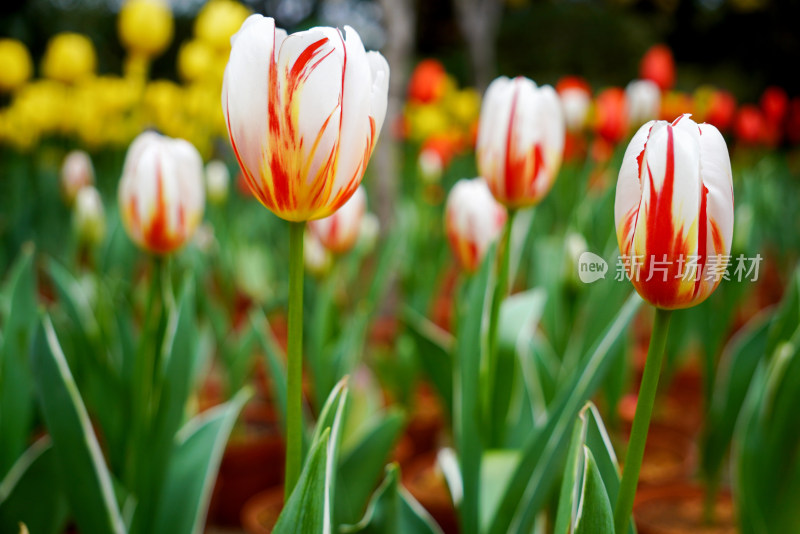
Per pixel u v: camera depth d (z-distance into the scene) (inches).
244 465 42.9
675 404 56.0
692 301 21.8
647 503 40.2
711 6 246.7
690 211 21.4
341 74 22.2
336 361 36.5
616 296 34.6
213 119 76.7
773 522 30.4
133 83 70.9
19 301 30.9
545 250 43.5
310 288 41.9
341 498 30.5
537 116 28.1
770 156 115.8
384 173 55.8
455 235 35.6
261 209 78.5
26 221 76.1
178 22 202.8
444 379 37.3
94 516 27.3
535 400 35.3
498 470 30.4
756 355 35.9
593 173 60.8
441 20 261.3
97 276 40.7
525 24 263.6
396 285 63.6
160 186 29.4
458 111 116.7
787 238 84.0
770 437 30.5
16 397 30.8
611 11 267.3
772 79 229.8
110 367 33.2
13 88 90.4
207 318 43.6
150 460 28.9
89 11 162.6
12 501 29.2
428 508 39.8
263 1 227.6
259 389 54.7
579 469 23.0
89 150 97.3
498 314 29.1
